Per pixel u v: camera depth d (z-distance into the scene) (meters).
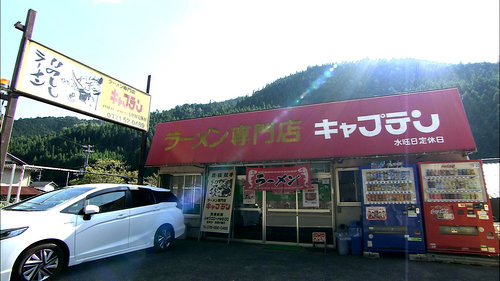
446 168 6.20
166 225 7.10
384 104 7.43
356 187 7.43
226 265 5.82
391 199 6.36
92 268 5.51
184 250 7.20
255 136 8.46
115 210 5.86
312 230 7.70
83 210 5.17
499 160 13.08
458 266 5.57
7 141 5.51
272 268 5.61
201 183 9.24
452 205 6.01
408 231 6.13
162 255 6.65
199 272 5.35
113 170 31.38
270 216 8.19
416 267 5.55
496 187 11.64
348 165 7.50
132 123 8.94
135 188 6.64
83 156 41.22
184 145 9.34
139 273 5.26
